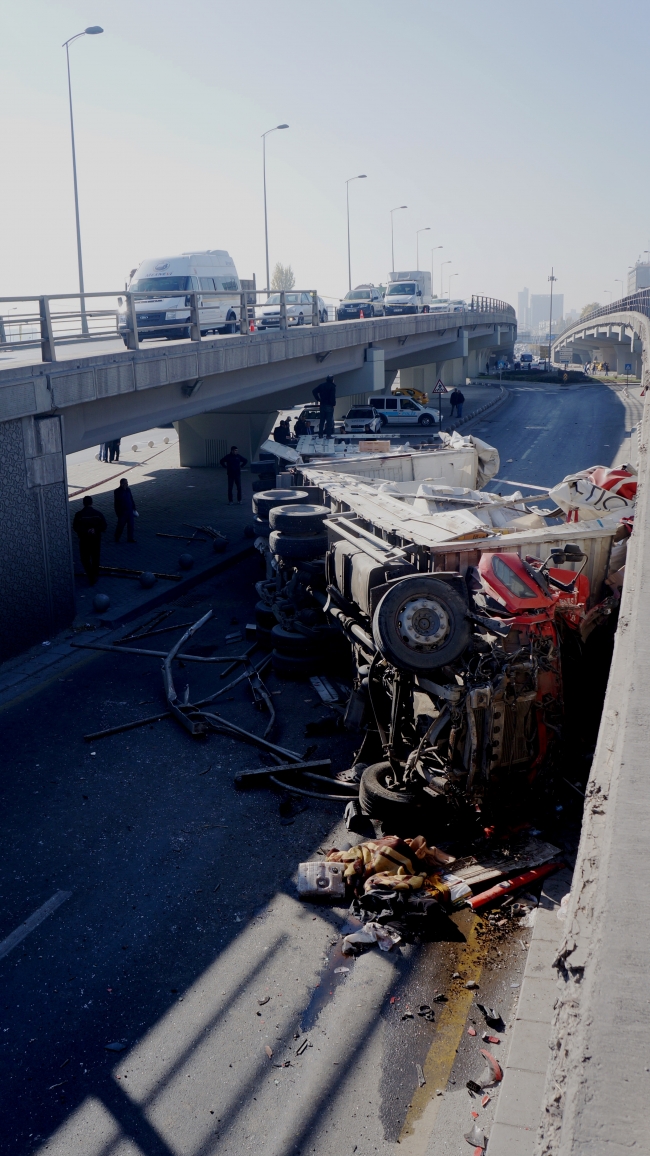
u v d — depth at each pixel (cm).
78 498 2720
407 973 646
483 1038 580
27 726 1111
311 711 1134
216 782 954
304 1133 512
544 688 794
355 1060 566
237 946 688
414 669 771
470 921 702
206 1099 540
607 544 932
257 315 3594
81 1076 562
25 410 1328
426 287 5572
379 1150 497
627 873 271
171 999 631
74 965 671
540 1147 217
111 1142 511
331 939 694
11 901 752
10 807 907
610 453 3183
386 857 751
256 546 1652
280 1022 604
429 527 948
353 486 1347
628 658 412
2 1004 630
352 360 3203
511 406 5194
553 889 721
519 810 823
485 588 789
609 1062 214
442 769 796
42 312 1391
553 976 611
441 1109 523
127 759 1012
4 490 1312
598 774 344
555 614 841
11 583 1348
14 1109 537
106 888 769
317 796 901
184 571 1866
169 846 831
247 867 796
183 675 1281
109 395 1552
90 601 1658
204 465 3250
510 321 8850
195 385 1933
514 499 1099
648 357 1226
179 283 2386
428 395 5925
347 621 1010
